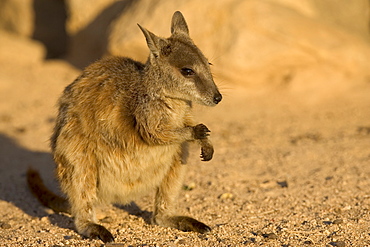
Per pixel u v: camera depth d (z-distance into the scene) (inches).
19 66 1010.1
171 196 387.2
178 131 352.8
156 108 354.6
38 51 1079.0
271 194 453.4
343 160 536.4
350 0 882.1
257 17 766.5
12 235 366.9
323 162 535.5
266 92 781.3
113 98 360.8
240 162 545.6
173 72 359.3
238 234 365.1
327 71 779.4
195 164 542.9
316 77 778.8
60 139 371.9
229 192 463.5
